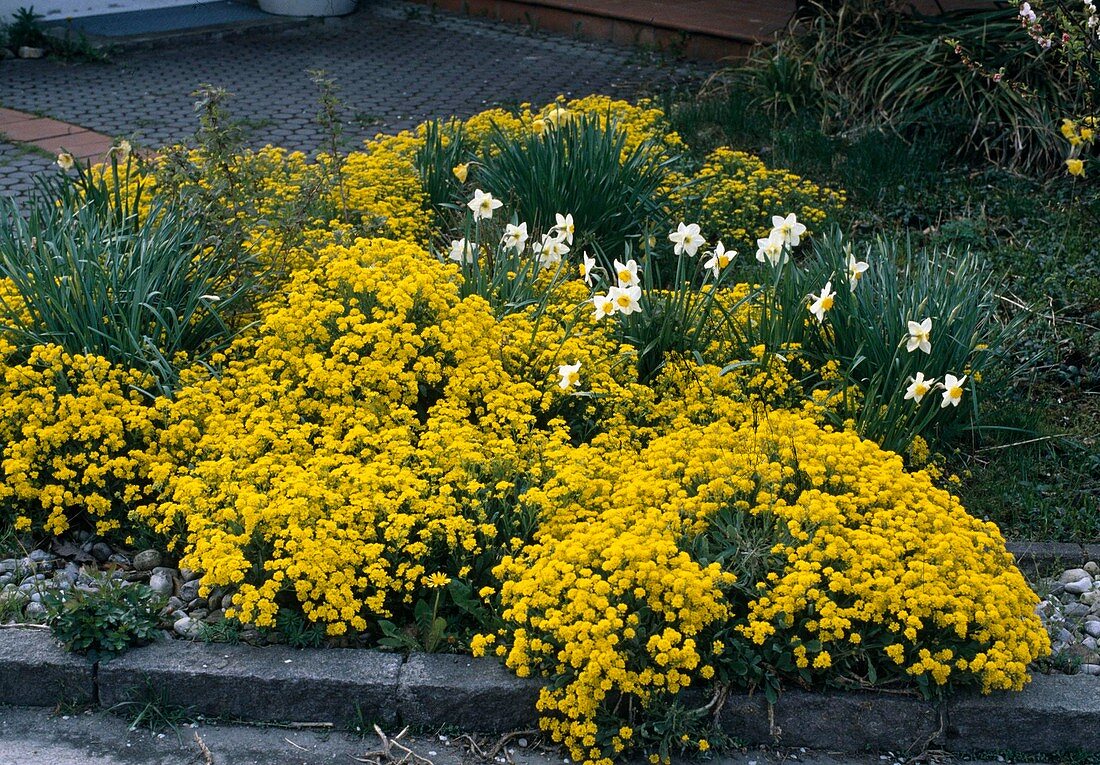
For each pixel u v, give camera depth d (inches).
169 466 167.0
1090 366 226.8
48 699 147.9
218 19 535.8
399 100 427.8
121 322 191.6
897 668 144.3
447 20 564.1
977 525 159.6
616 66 479.8
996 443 203.9
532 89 444.8
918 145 326.0
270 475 163.6
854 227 287.4
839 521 150.7
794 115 356.2
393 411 178.1
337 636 153.7
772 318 203.8
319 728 145.9
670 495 159.0
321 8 552.7
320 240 231.8
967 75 337.1
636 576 139.5
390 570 156.0
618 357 196.4
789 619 140.4
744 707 142.3
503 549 158.9
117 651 148.0
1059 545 177.9
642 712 141.6
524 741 143.6
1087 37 246.8
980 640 141.7
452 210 279.1
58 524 166.4
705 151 340.5
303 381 187.3
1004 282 256.7
